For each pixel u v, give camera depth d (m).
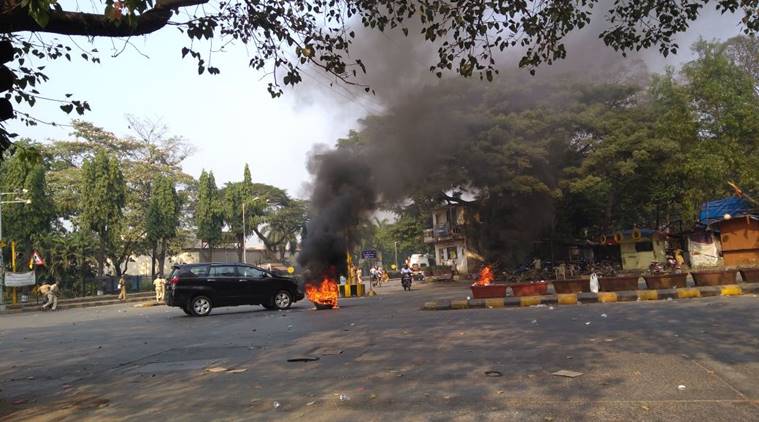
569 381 5.84
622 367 6.37
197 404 5.70
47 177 41.44
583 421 4.53
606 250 35.78
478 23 7.03
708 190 29.25
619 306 13.45
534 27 7.28
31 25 5.35
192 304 17.27
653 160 28.97
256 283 17.89
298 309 18.03
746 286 15.27
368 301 21.08
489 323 11.21
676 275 16.95
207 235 48.78
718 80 26.30
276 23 6.79
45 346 11.43
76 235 37.16
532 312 13.16
